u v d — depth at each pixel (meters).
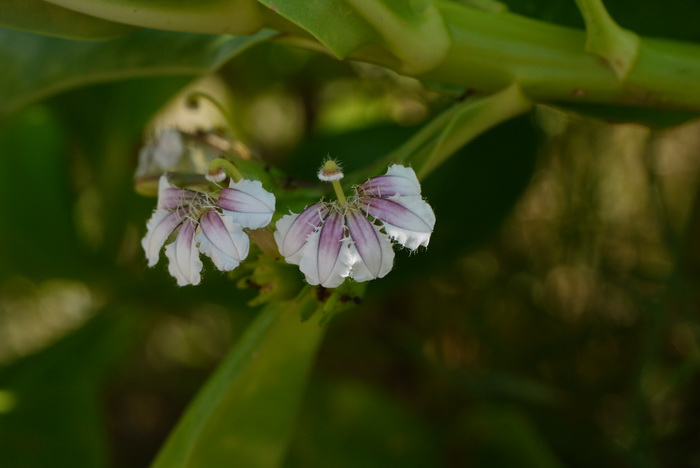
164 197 0.31
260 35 0.33
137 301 0.44
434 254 0.38
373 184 0.30
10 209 0.44
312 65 0.47
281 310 0.33
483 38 0.31
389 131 0.40
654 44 0.32
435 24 0.31
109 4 0.30
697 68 0.31
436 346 0.44
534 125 0.39
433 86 0.34
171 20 0.31
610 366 0.40
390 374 0.47
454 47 0.31
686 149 0.41
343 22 0.30
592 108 0.32
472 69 0.32
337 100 0.50
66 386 0.38
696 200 0.37
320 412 0.39
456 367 0.42
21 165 0.44
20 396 0.38
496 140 0.39
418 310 0.44
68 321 0.54
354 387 0.40
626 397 0.40
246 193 0.30
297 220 0.30
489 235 0.39
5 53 0.36
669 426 0.39
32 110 0.43
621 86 0.32
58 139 0.44
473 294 0.43
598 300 0.40
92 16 0.31
